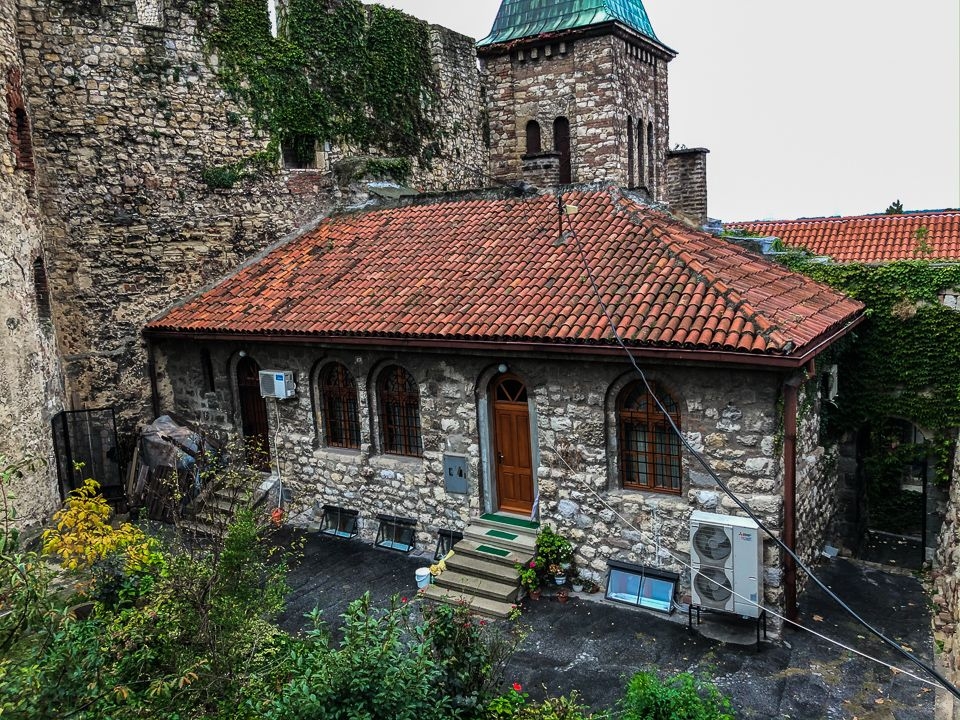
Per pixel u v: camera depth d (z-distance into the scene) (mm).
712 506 11578
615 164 25109
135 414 18078
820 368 13789
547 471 13086
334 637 11695
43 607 6246
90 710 6254
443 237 16672
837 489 15594
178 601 8508
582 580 12930
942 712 9430
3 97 13992
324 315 15047
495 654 9375
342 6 21453
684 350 10906
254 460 17406
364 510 15641
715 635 11352
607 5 25078
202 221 18750
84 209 17125
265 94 19609
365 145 22375
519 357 12922
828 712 9570
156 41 17781
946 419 14961
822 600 12516
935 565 13703
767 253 16344
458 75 25625
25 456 13516
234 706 7691
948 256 20250
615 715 9453
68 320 17094
